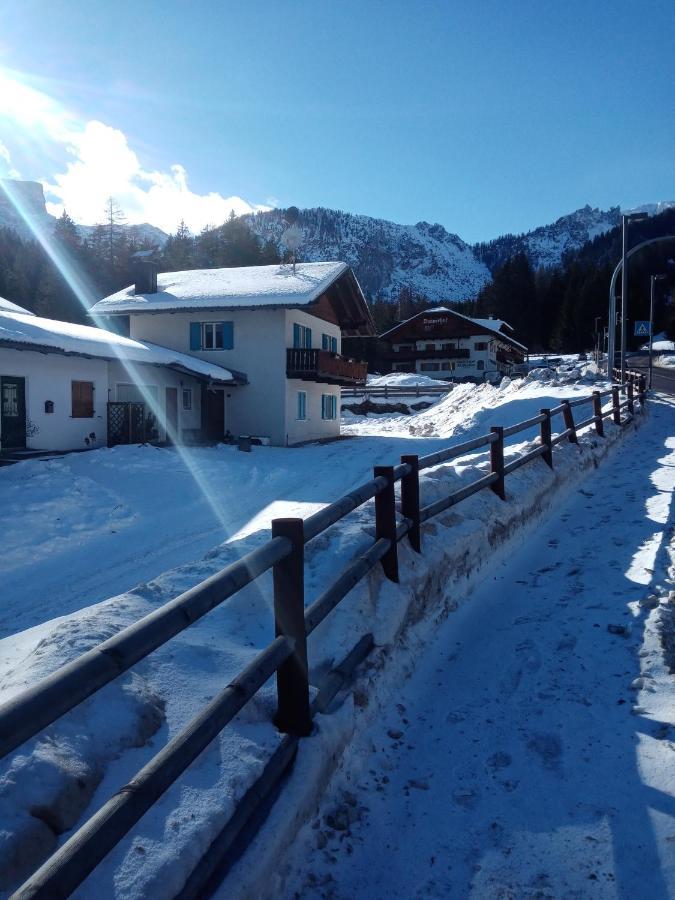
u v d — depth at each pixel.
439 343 62.09
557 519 7.45
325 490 13.52
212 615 3.34
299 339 24.39
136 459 15.40
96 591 7.40
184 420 22.50
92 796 1.92
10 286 73.88
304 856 2.27
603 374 25.34
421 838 2.46
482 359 60.06
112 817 1.43
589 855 2.31
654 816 2.45
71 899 1.58
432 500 5.30
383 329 91.50
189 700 2.51
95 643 2.68
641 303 91.75
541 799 2.63
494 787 2.74
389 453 19.69
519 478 7.42
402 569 4.25
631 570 5.25
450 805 2.65
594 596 4.81
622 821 2.45
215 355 23.81
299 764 2.41
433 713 3.42
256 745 2.34
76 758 1.98
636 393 20.16
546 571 5.61
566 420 10.38
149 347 20.72
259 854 2.00
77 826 1.80
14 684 2.35
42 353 16.20
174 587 3.57
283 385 23.06
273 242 90.44
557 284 102.94
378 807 2.63
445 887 2.22
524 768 2.85
